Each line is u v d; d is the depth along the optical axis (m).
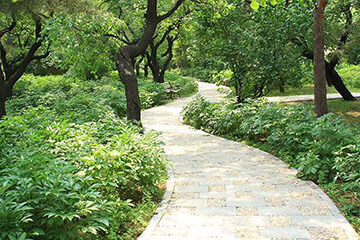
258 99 11.06
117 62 8.56
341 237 3.82
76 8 10.12
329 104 13.55
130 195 5.11
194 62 12.95
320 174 5.66
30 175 3.59
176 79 30.28
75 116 8.75
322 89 7.93
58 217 3.29
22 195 3.19
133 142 5.43
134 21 18.64
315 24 7.80
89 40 9.52
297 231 3.97
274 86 11.95
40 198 3.22
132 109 8.41
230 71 12.22
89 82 23.19
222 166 6.78
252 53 10.82
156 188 5.33
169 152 8.00
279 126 7.77
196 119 11.39
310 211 4.54
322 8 7.61
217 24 11.44
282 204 4.80
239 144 8.70
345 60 12.89
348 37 11.25
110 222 3.86
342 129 6.22
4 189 3.04
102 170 4.42
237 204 4.83
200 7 10.46
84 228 3.29
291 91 18.91
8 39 17.27
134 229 4.12
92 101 11.66
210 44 11.76
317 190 5.31
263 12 10.59
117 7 18.05
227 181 5.86
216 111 10.73
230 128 9.83
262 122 8.21
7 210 2.89
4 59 17.00
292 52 11.27
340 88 13.84
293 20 10.33
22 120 5.98
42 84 21.47
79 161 4.54
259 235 3.90
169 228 4.12
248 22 11.85
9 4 9.81
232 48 11.23
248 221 4.27
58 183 3.43
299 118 7.70
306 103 14.09
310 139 6.88
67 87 20.16
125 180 4.50
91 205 3.57
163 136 9.91
